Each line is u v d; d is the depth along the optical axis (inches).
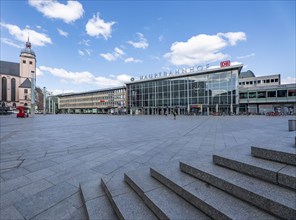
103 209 107.5
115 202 104.7
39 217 107.3
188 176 117.3
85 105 3912.4
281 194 79.4
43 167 193.5
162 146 283.3
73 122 906.7
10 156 237.3
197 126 614.9
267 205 76.6
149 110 2452.0
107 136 406.6
